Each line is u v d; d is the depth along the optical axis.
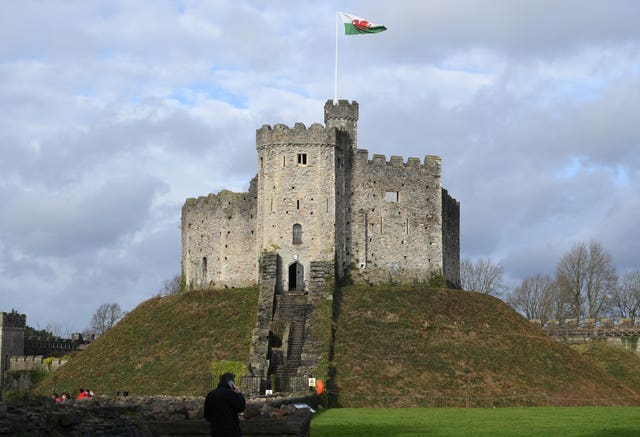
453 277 126.75
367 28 117.38
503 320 108.19
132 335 105.69
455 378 91.19
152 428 35.53
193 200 124.44
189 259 123.75
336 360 92.75
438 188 120.56
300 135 112.88
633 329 129.88
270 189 112.75
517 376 93.56
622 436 49.12
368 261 115.38
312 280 108.69
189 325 104.38
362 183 116.62
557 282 164.25
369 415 68.88
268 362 91.75
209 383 88.81
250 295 109.38
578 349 123.88
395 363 93.06
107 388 92.31
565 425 57.31
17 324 135.88
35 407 32.97
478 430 53.09
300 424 34.91
